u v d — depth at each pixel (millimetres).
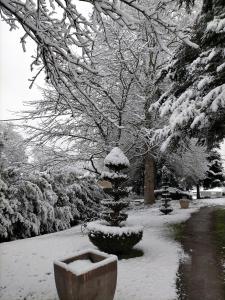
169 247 8562
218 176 36594
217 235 10094
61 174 14969
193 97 9414
